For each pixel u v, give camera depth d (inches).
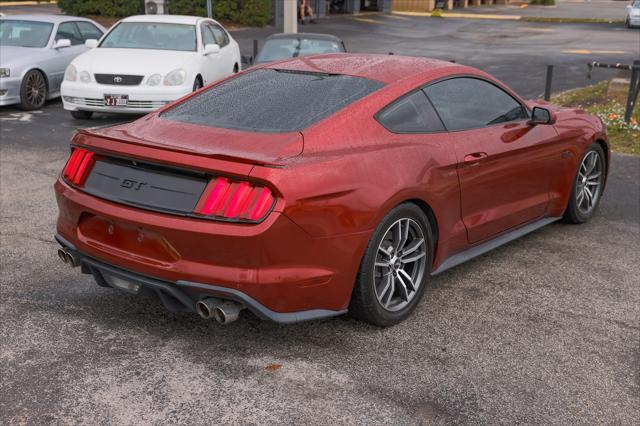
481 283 182.1
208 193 129.3
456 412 122.1
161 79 394.6
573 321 160.1
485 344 147.7
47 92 468.4
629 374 136.8
